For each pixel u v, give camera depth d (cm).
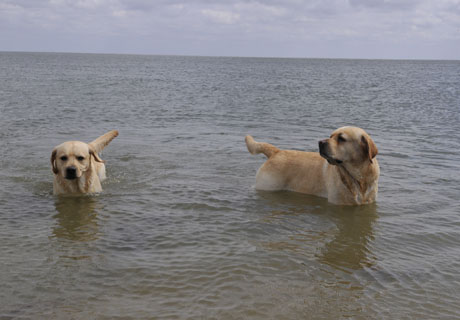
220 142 1066
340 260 406
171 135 1166
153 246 430
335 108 1986
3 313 300
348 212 561
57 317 297
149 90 2975
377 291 345
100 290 337
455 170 802
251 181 711
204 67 9975
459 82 4756
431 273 382
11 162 811
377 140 1137
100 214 534
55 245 429
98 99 2220
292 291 342
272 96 2620
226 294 335
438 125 1447
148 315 302
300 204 593
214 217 527
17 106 1748
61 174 618
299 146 1040
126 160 848
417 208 581
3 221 500
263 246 436
